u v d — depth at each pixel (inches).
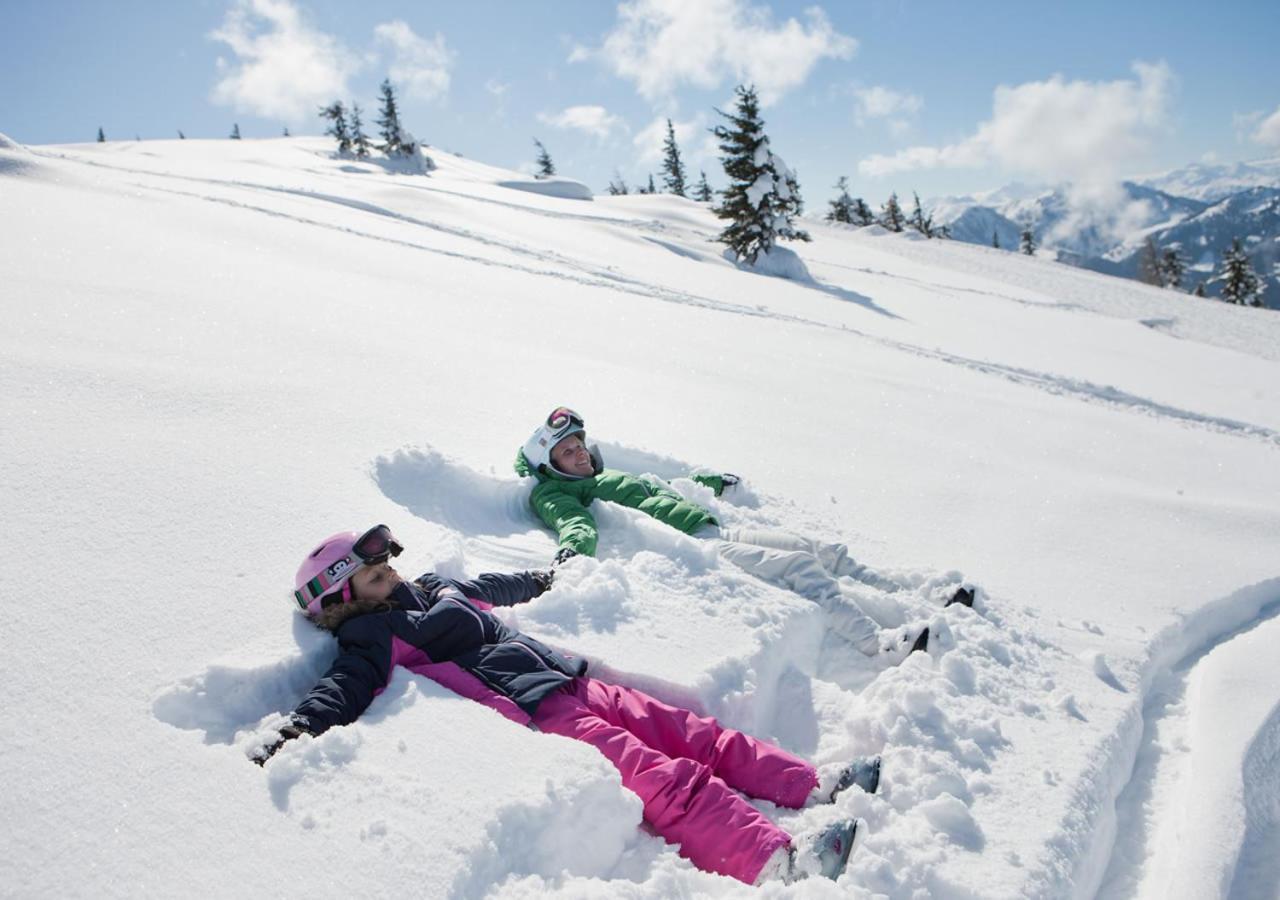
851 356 396.8
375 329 274.8
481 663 109.9
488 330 316.5
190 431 163.8
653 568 141.6
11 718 88.7
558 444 173.6
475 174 2127.2
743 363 336.5
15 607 104.9
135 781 83.6
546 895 76.8
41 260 267.1
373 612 112.9
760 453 227.5
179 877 74.2
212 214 456.1
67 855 75.3
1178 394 466.9
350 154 2003.0
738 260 971.3
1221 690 129.3
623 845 90.9
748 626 129.1
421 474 169.0
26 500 128.1
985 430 279.1
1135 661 134.9
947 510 202.4
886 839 88.7
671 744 105.0
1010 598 156.6
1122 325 778.2
